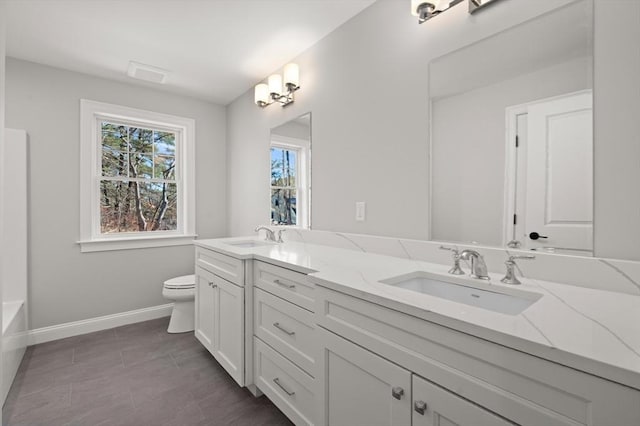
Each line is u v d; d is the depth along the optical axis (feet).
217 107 11.26
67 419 5.07
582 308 2.68
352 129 6.28
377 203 5.78
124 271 9.37
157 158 10.32
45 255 8.12
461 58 4.55
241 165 10.49
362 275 3.93
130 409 5.34
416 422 2.74
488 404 2.26
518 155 3.97
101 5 5.87
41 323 8.04
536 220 3.81
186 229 10.59
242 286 5.59
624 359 1.78
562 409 1.94
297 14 6.18
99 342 8.04
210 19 6.35
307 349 4.39
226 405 5.48
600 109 3.33
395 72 5.45
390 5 5.53
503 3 4.10
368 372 3.19
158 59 7.97
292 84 7.36
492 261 4.15
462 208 4.54
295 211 7.90
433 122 4.89
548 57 3.71
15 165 7.59
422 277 4.25
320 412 3.86
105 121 9.35
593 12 3.36
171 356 7.29
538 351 2.01
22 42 7.10
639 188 3.12
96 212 9.11
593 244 3.39
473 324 2.33
